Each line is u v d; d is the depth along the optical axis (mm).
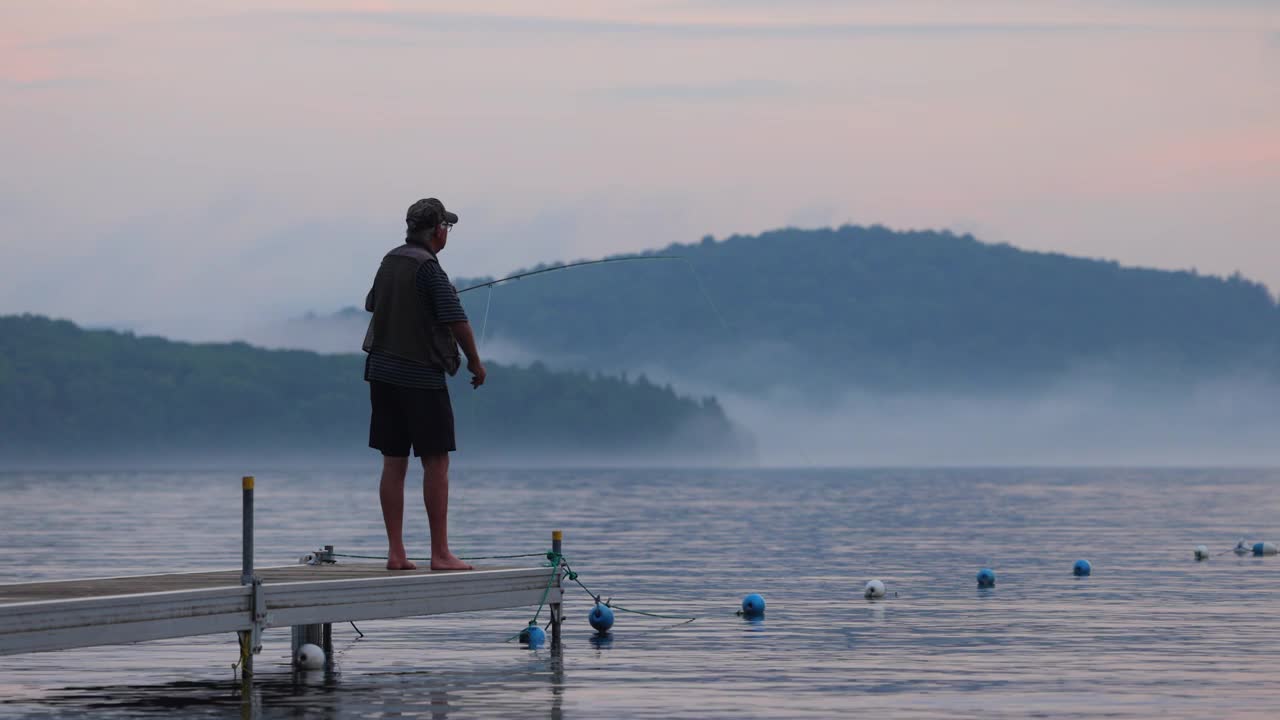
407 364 11695
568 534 39688
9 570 26000
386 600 11406
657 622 16609
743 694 10766
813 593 20703
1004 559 28688
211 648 14109
